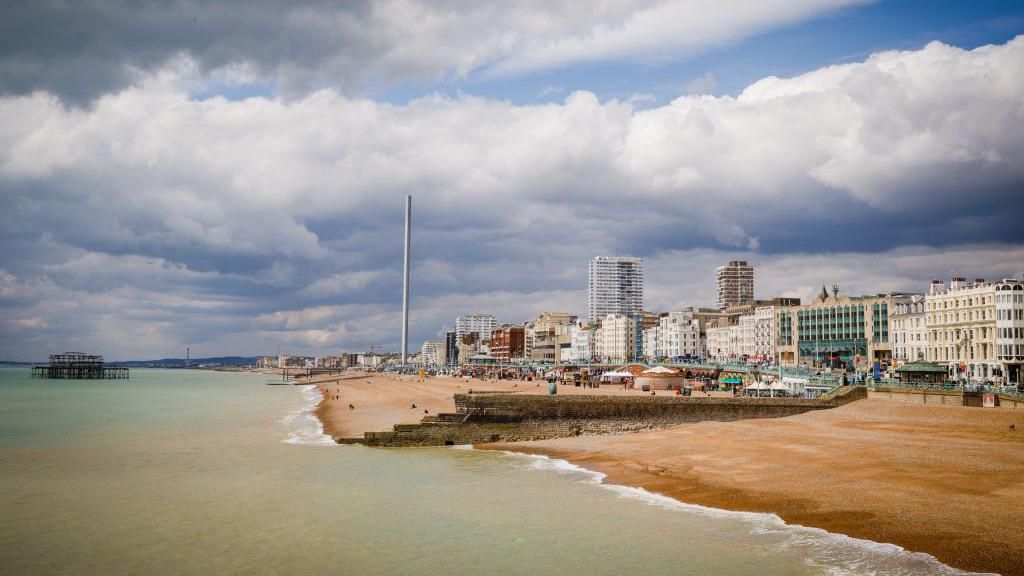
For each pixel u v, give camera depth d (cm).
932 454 5988
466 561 3794
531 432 8438
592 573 3566
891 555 3656
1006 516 4147
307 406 16025
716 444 7044
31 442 8681
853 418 8412
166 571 3719
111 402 17800
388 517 4719
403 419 10825
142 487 5753
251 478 6141
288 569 3722
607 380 16038
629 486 5572
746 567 3581
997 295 15225
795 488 5059
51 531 4447
